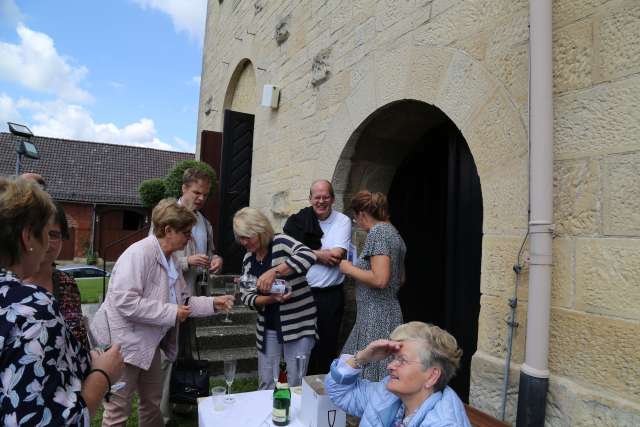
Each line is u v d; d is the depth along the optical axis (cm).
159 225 239
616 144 165
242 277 263
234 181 571
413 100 279
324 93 385
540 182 182
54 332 102
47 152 2645
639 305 154
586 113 176
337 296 303
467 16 238
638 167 158
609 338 162
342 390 168
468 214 292
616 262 162
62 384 102
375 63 314
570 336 175
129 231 2570
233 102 709
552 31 189
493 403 203
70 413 100
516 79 208
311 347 261
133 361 217
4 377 93
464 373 285
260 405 194
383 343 153
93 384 122
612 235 164
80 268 1786
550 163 182
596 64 174
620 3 167
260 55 551
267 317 263
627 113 163
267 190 504
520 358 195
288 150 454
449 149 313
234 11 677
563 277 179
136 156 2870
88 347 188
